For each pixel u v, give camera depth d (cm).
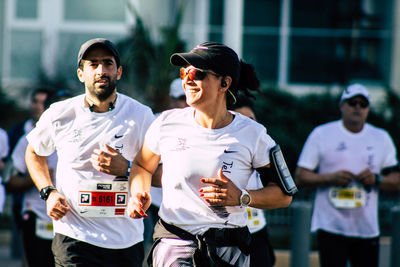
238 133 764
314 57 2986
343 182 1252
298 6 2981
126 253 936
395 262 1502
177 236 772
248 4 2975
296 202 2020
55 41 2984
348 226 1257
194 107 761
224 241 761
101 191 920
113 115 932
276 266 1730
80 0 2994
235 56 766
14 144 1457
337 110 2492
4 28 2977
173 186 768
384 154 1307
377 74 2967
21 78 2956
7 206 2108
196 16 2973
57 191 924
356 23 2964
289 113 2466
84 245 917
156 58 2327
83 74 924
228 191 738
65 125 930
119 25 3002
